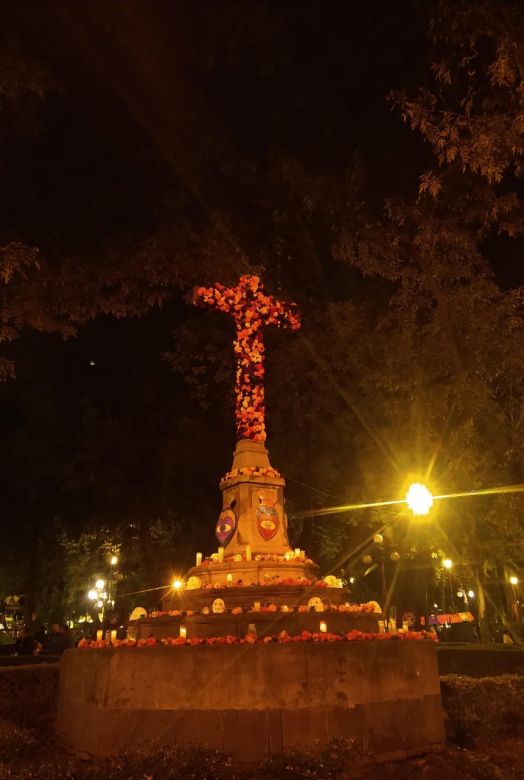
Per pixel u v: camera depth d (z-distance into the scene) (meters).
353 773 6.48
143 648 7.29
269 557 9.95
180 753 6.13
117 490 23.19
